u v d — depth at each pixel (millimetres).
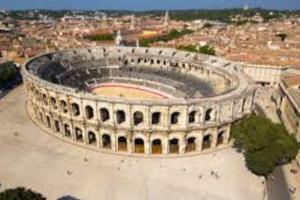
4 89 146250
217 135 93812
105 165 86125
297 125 100750
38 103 103375
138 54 155875
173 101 85750
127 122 88250
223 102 89000
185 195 75062
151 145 90812
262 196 75312
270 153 78625
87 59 151250
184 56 148750
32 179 79312
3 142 96688
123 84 141000
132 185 78125
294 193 77000
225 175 83062
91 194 74438
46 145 95625
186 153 92188
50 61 134750
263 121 86188
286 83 122250
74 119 93312
